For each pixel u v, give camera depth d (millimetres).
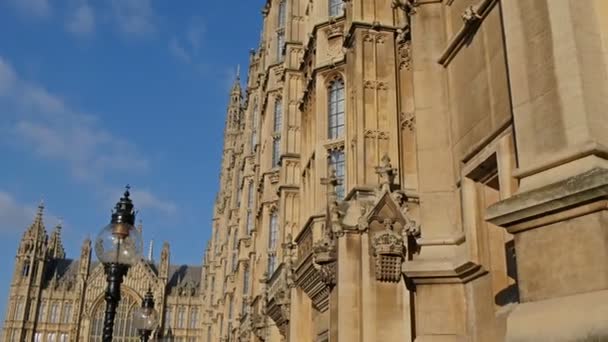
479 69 8242
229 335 56812
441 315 8406
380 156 17531
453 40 9016
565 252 5344
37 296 113562
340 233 15836
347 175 18078
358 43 18656
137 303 114062
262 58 44469
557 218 5453
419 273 8547
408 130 18000
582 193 5180
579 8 5844
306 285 22062
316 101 22844
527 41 6262
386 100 18188
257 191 41281
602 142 5422
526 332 5359
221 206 79688
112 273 12625
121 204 13062
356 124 17875
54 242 122875
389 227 15430
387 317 14844
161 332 114812
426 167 9242
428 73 9656
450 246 8719
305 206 24047
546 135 5816
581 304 5023
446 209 8945
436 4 9938
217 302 71938
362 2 19188
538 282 5551
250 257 42344
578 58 5641
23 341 109875
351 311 15227
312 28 24750
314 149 23094
